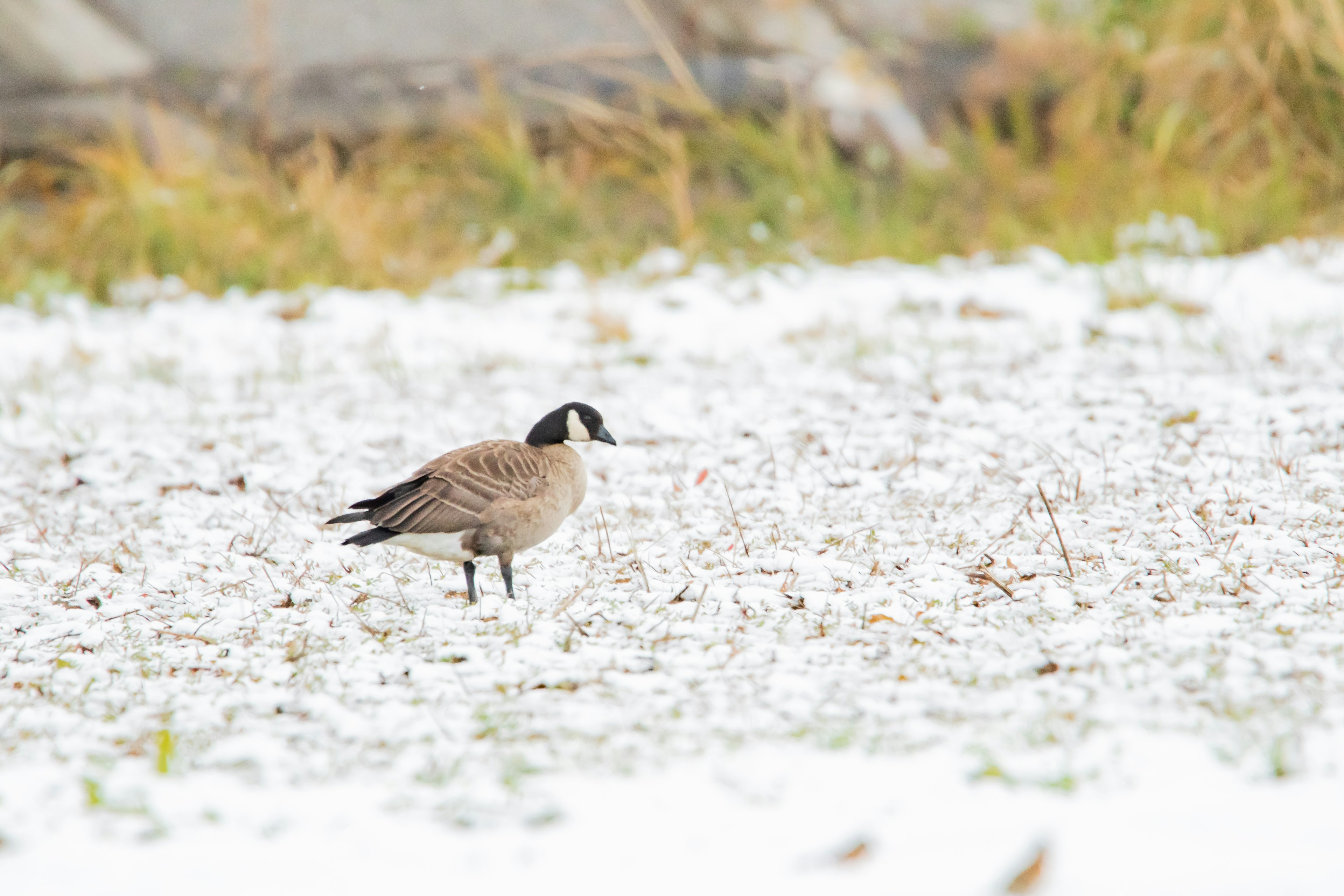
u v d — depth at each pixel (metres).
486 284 22.61
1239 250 21.80
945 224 24.62
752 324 19.59
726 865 5.11
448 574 9.59
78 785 5.92
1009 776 5.72
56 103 25.19
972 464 12.03
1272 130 23.70
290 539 10.58
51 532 10.94
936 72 27.06
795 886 4.95
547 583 9.22
